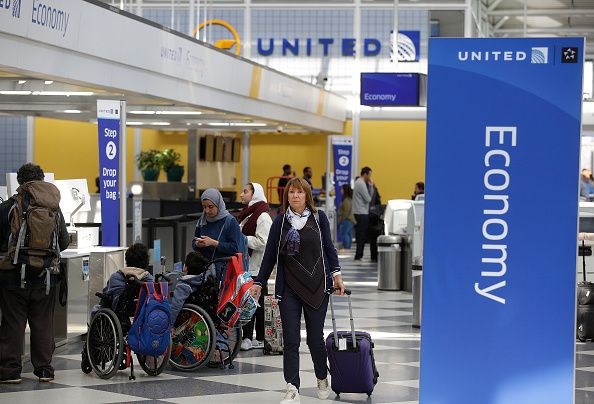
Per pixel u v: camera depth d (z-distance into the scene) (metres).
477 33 44.25
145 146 43.19
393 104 28.47
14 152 42.75
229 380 11.67
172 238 19.41
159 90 20.50
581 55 7.24
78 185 15.25
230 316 12.16
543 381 7.39
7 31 13.85
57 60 15.91
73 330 13.98
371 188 31.72
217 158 35.34
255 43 42.72
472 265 7.41
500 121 7.31
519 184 7.32
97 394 10.82
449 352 7.46
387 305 19.27
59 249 11.27
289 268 10.17
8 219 10.98
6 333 11.27
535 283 7.36
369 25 42.44
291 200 10.23
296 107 32.50
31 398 10.60
